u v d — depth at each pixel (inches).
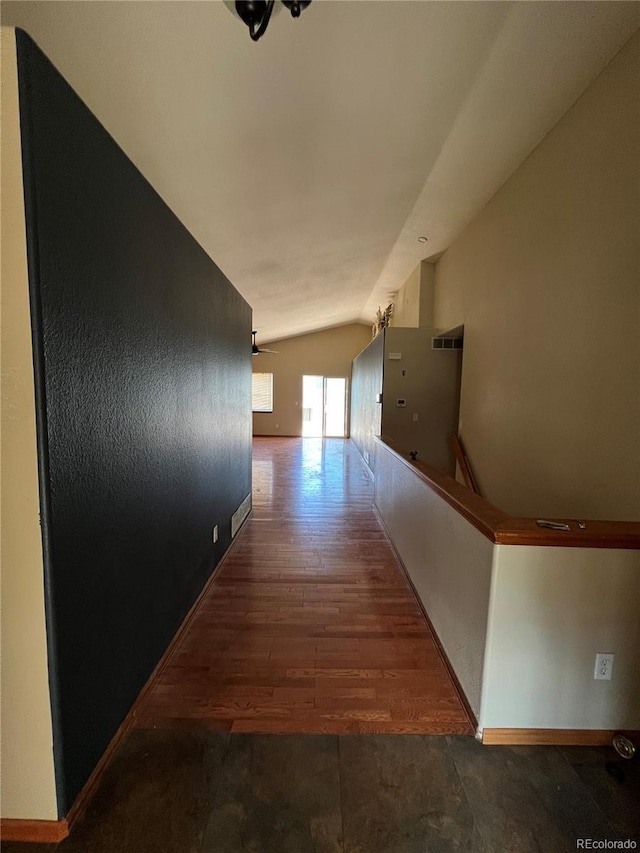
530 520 62.0
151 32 67.2
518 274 138.9
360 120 104.9
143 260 64.7
